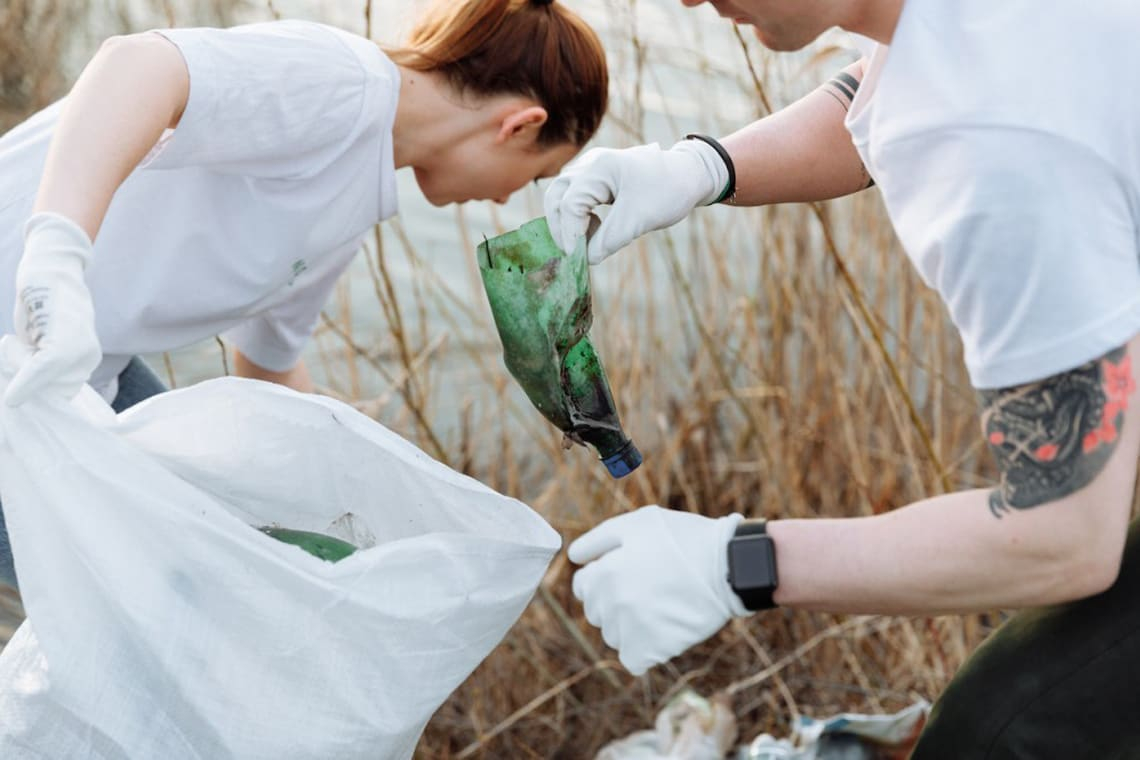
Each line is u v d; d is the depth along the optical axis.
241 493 1.32
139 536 1.16
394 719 1.23
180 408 1.25
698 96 2.82
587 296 1.34
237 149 1.47
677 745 2.03
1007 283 1.05
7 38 3.87
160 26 3.59
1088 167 1.04
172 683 1.16
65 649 1.16
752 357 2.68
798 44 1.18
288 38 1.51
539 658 2.26
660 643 1.20
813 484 2.61
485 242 1.29
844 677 2.31
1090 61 1.06
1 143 1.62
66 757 1.19
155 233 1.57
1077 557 1.09
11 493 1.17
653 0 3.45
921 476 2.42
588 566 1.23
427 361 2.61
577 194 1.33
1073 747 1.31
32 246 1.20
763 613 2.40
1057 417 1.07
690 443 2.68
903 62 1.10
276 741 1.18
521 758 2.21
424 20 1.67
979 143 1.04
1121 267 1.06
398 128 1.63
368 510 1.35
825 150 1.52
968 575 1.12
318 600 1.16
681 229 3.83
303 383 1.99
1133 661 1.28
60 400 1.16
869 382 2.54
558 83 1.66
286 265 1.63
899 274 2.55
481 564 1.25
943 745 1.38
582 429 1.36
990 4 1.08
